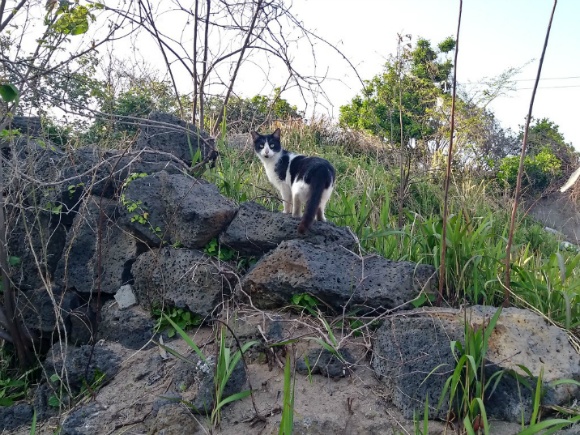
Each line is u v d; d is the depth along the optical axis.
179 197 1.66
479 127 3.68
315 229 1.59
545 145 5.36
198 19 2.23
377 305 1.44
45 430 1.48
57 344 1.71
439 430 1.20
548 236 3.14
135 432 1.33
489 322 1.24
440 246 1.58
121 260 1.74
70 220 1.82
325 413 1.25
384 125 3.81
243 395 1.26
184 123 1.97
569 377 1.23
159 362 1.51
